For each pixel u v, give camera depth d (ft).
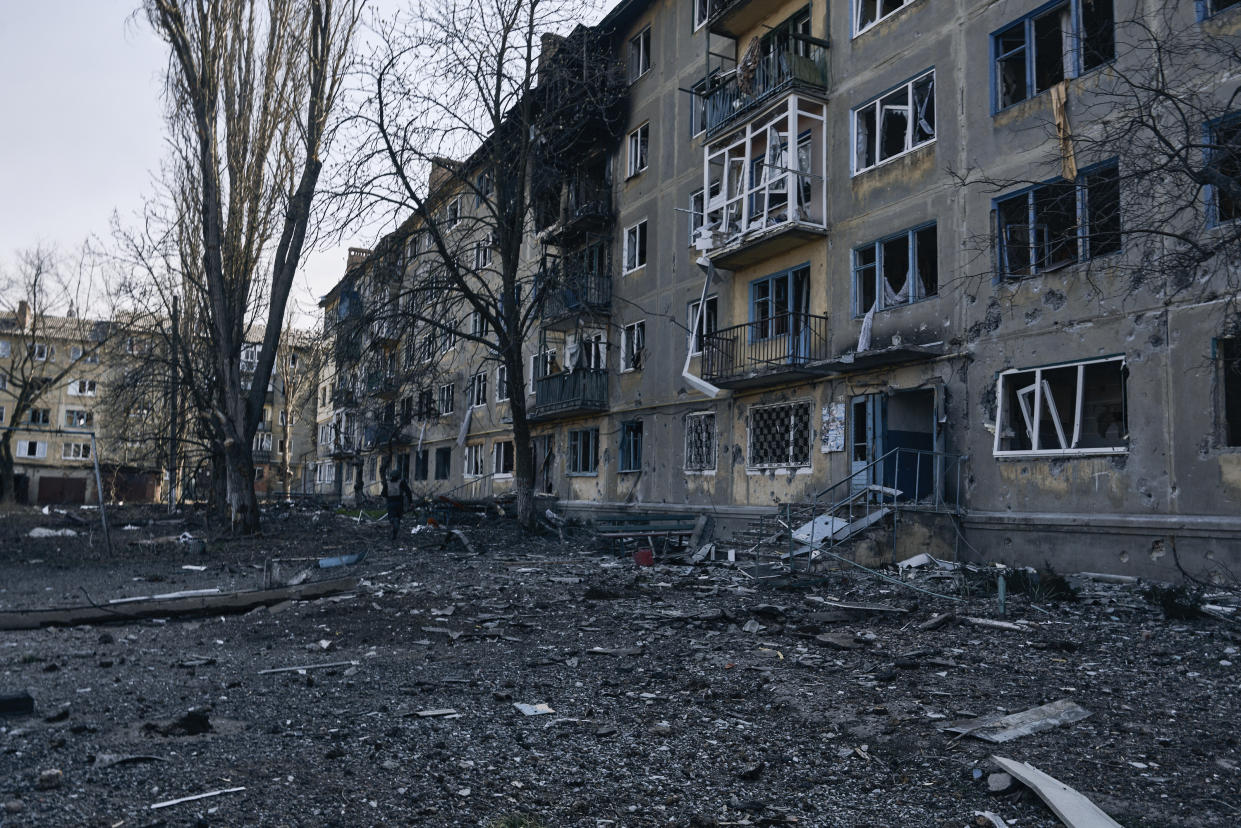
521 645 24.77
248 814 11.81
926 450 49.11
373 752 14.69
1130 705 17.66
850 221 52.65
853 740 15.69
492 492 102.83
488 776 13.67
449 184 65.62
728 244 59.06
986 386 42.96
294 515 106.42
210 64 66.95
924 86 49.03
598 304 77.56
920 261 49.44
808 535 44.55
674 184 71.56
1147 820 11.91
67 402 208.54
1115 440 39.40
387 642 25.39
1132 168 26.35
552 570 44.29
